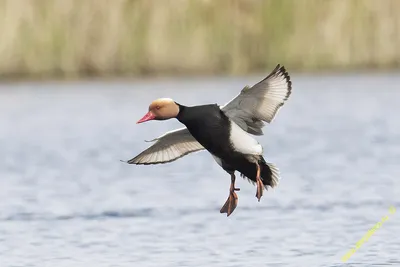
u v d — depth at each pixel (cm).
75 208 1312
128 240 1118
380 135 1992
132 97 2492
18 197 1399
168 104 836
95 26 2491
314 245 1072
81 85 2497
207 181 1522
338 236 1116
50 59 2470
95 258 1034
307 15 2638
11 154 1808
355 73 2709
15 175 1594
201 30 2566
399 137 1959
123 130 2112
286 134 2031
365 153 1764
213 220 1219
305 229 1152
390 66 2694
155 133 2083
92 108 2412
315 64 2650
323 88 2694
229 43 2586
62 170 1634
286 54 2634
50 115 2312
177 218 1236
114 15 2502
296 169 1605
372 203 1305
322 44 2652
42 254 1056
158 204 1330
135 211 1285
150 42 2528
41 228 1191
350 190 1407
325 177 1523
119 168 1652
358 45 2670
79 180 1538
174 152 911
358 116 2286
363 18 2664
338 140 1930
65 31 2472
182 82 2552
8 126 2170
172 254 1045
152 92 2492
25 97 2475
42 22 2456
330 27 2652
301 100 2569
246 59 2605
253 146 837
